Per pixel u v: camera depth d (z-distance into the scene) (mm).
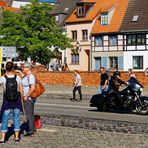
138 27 68500
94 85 47250
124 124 17078
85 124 16953
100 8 75688
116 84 23094
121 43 70688
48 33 61312
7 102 13086
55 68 73000
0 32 60875
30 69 14367
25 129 15523
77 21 77438
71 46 63781
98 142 12922
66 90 41781
